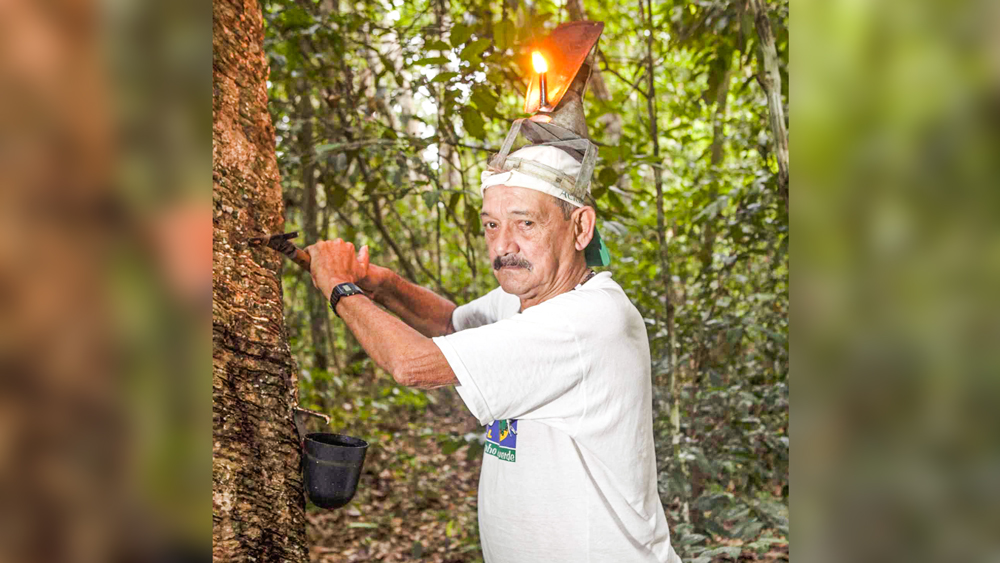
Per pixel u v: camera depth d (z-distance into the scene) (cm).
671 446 305
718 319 340
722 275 356
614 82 471
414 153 318
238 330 144
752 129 350
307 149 351
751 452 318
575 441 152
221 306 140
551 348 146
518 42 287
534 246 159
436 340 143
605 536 151
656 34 408
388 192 340
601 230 291
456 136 328
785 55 285
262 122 158
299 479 151
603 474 152
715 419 337
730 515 289
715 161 395
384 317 152
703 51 344
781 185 251
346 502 150
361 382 479
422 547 340
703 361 353
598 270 334
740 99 418
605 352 151
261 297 150
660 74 432
